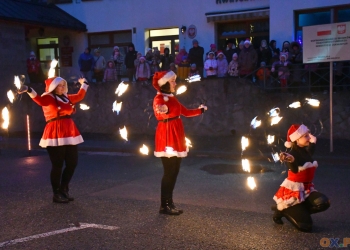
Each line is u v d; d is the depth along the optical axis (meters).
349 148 11.76
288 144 5.61
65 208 6.96
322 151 11.59
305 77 13.25
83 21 19.92
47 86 7.10
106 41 19.98
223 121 14.20
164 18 18.56
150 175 9.56
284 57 13.31
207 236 5.54
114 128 15.91
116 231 5.79
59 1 20.30
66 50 20.41
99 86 16.03
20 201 7.45
